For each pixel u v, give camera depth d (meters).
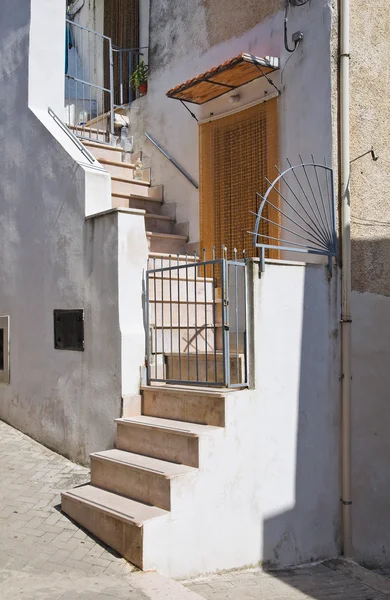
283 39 6.23
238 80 6.53
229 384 4.71
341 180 5.70
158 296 5.79
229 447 4.57
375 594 4.76
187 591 3.63
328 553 5.47
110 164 7.75
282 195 6.20
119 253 5.14
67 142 5.96
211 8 7.23
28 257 6.29
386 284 6.19
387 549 6.07
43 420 5.98
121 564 3.93
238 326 5.11
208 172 7.11
